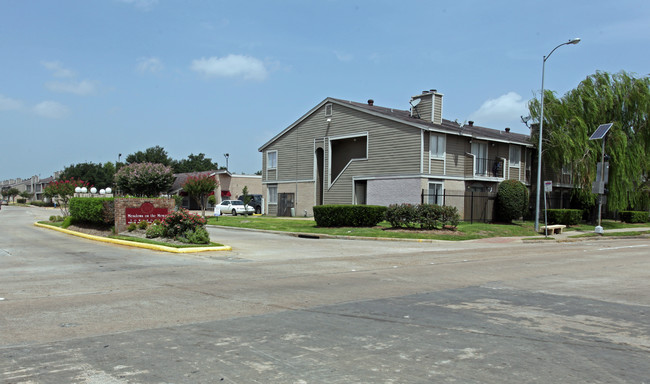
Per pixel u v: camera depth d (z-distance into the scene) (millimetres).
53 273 11172
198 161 111562
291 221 31188
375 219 25141
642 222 38031
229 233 24844
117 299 8219
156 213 21406
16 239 20641
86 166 82062
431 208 23625
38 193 121688
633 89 31109
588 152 30766
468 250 17797
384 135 31516
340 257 15031
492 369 4840
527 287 9781
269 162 41906
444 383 4445
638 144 31062
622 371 4824
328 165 35938
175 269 11930
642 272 12234
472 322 6781
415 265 13289
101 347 5461
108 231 21703
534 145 32906
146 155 93312
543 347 5609
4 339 5766
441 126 29797
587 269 12742
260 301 8125
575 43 24953
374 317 7020
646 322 6875
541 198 34625
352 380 4500
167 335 5984
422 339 5887
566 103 31656
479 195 30641
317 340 5805
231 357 5145
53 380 4441
